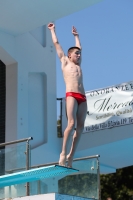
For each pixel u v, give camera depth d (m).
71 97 14.58
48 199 16.22
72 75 14.85
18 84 27.44
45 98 29.19
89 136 28.16
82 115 14.80
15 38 27.67
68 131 14.46
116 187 48.25
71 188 18.05
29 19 25.06
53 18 25.05
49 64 29.80
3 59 27.70
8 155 18.05
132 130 26.52
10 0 22.48
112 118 27.45
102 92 28.20
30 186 17.55
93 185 18.22
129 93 27.12
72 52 15.28
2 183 17.22
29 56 28.48
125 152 29.52
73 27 16.14
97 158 18.41
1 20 25.08
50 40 30.30
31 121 28.12
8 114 27.34
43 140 28.59
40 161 27.52
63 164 14.56
